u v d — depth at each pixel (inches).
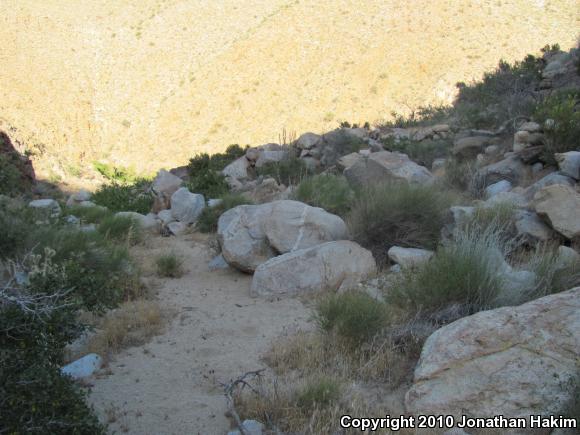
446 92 1797.5
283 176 761.6
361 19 2218.3
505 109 741.3
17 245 284.4
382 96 1893.5
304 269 305.1
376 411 187.0
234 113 2026.3
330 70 2052.2
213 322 274.7
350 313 233.1
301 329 253.8
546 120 435.8
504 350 189.2
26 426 143.4
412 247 333.1
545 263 251.9
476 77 1807.3
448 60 1929.1
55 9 2482.8
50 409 149.8
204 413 193.3
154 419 190.7
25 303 165.9
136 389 211.9
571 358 182.5
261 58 2181.3
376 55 2034.9
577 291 206.7
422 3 2202.3
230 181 765.9
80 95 2123.5
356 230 347.9
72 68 2217.0
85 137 2004.2
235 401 197.2
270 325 265.9
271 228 347.9
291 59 2137.1
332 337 233.8
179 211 549.0
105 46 2364.7
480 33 2001.7
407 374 209.0
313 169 805.9
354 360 219.8
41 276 183.9
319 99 1958.7
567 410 165.2
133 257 376.2
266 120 1959.9
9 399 144.1
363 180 503.8
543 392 175.2
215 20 2476.6
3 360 149.3
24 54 2150.6
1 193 378.6
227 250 351.3
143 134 2047.2
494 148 551.2
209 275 361.7
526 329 193.5
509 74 996.6
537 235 293.6
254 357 233.9
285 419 183.3
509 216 311.6
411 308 247.4
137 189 794.2
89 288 211.6
